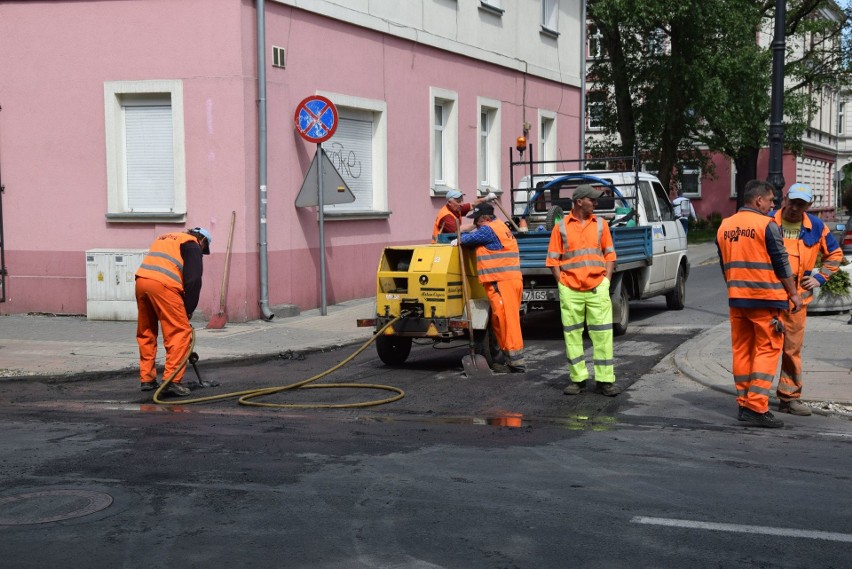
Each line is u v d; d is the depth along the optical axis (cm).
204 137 1408
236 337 1278
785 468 638
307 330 1347
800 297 811
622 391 932
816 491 582
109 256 1415
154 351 956
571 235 913
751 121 3117
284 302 1495
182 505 555
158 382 995
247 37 1405
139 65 1425
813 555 474
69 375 1002
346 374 1050
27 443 708
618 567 459
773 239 765
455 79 2008
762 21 3659
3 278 1497
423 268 1041
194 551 482
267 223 1449
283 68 1477
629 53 3103
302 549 484
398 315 1048
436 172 2002
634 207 1427
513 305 1034
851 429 767
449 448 692
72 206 1468
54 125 1465
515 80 2298
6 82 1477
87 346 1194
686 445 705
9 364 1059
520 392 932
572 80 2645
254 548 486
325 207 1595
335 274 1625
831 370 976
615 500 563
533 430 757
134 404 884
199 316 1411
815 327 1272
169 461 653
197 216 1416
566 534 504
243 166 1400
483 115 2211
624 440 721
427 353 1208
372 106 1714
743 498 568
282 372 1066
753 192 785
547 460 656
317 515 536
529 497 569
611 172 1459
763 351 778
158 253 931
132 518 532
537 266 1236
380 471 626
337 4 1595
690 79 2956
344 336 1295
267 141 1444
